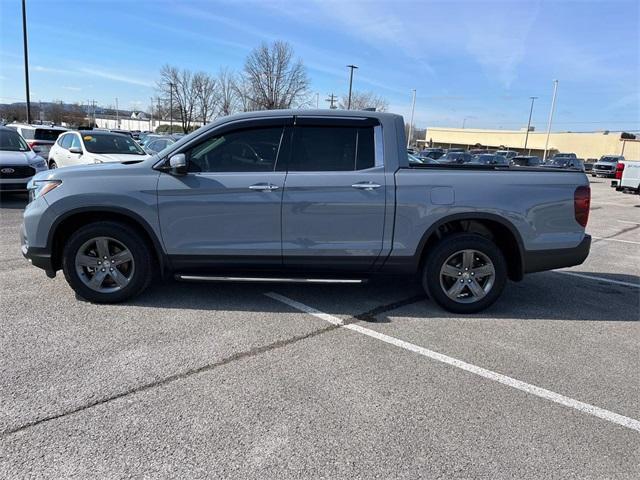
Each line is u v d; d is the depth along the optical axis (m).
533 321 4.66
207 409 2.95
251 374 3.40
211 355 3.67
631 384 3.45
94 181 4.45
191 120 47.84
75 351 3.66
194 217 4.45
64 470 2.38
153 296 4.95
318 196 4.40
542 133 76.44
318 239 4.48
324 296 5.16
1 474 2.34
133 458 2.48
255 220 4.45
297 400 3.08
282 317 4.51
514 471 2.48
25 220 4.54
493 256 4.61
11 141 11.17
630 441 2.78
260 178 4.41
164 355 3.65
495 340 4.16
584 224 4.66
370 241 4.50
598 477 2.46
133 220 4.57
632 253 8.30
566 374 3.57
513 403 3.14
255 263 4.55
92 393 3.08
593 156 70.62
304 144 4.50
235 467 2.45
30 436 2.63
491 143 84.75
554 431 2.85
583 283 6.16
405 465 2.50
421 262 4.80
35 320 4.23
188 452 2.55
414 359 3.73
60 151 12.58
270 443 2.64
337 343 3.97
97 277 4.62
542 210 4.54
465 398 3.18
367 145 4.52
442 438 2.74
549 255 4.62
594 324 4.63
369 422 2.87
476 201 4.46
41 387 3.13
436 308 4.91
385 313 4.72
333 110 4.57
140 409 2.93
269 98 37.34
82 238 4.51
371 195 4.41
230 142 4.50
